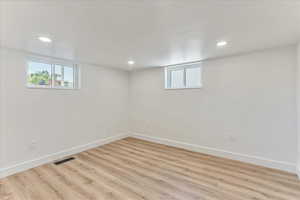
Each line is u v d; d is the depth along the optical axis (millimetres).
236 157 2908
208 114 3246
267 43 2273
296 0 1217
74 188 2055
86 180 2254
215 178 2297
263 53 2602
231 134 2963
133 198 1863
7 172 2350
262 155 2648
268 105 2578
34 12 1394
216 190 2010
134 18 1534
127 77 4664
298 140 2279
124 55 2877
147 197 1882
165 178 2314
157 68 4062
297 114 2311
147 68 4188
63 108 3117
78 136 3396
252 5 1299
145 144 3980
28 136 2604
